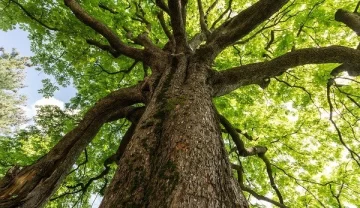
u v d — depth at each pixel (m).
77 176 8.67
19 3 7.16
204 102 3.57
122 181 2.34
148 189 2.11
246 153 6.05
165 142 2.67
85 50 7.95
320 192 8.62
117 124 9.67
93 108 4.66
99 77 9.49
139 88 4.69
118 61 8.56
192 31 10.32
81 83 9.61
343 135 9.42
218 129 3.18
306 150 9.47
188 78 4.20
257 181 9.54
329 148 9.55
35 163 3.96
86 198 8.91
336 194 8.54
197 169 2.22
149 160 2.50
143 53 5.61
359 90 7.77
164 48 6.46
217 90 4.51
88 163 8.66
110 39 5.77
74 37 7.43
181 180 2.05
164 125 3.00
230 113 8.57
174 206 1.81
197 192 1.96
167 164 2.28
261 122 9.37
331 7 7.52
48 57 9.19
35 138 7.83
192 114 3.10
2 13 7.33
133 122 4.83
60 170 3.99
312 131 9.66
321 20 7.15
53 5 7.45
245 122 9.09
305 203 8.84
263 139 9.14
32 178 3.74
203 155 2.44
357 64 4.60
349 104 9.16
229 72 4.60
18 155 7.18
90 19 5.78
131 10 8.23
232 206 2.05
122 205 2.03
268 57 8.51
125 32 8.18
